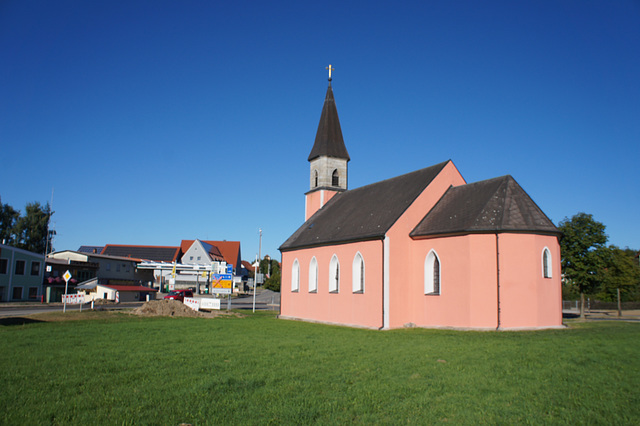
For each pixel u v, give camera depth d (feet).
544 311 92.99
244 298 306.14
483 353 60.49
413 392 41.42
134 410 35.60
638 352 59.11
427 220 110.63
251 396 39.70
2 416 33.73
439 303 101.04
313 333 89.40
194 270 304.30
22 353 59.47
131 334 81.97
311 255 135.95
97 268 259.39
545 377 46.26
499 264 92.99
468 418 34.40
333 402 38.17
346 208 141.69
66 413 34.71
